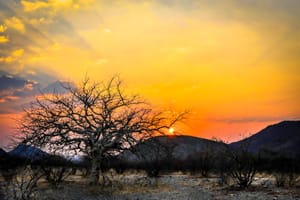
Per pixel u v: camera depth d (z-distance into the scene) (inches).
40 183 1114.1
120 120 1132.5
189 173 1887.3
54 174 1119.0
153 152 1189.7
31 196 824.9
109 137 1116.5
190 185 1155.9
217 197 812.0
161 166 1747.0
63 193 915.4
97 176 1106.1
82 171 1684.3
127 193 948.6
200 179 1443.2
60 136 1099.9
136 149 1149.1
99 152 1108.5
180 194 904.3
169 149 1274.6
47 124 1106.1
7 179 930.7
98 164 1116.5
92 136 1112.2
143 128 1139.3
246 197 783.7
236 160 1016.9
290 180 1067.3
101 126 1113.4
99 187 1040.2
